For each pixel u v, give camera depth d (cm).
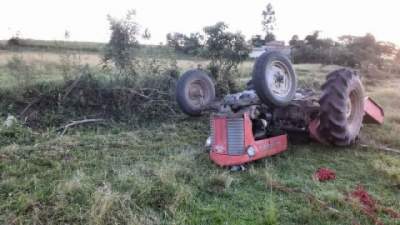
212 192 352
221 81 827
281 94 447
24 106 666
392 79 1881
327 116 466
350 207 315
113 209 300
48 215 296
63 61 783
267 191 357
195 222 295
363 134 573
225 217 303
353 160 456
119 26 769
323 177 386
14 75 726
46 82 722
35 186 348
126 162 436
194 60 922
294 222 297
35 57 890
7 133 529
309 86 905
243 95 472
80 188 334
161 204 320
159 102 712
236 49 873
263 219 298
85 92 699
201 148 493
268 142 441
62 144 495
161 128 615
